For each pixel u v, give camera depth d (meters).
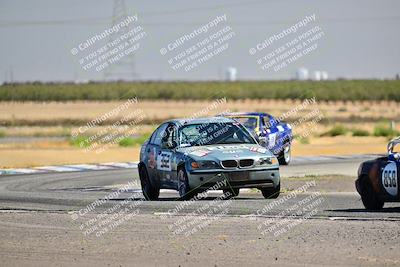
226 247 45.69
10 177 104.06
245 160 66.06
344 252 43.34
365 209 60.62
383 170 58.59
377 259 41.47
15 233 51.91
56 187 88.94
